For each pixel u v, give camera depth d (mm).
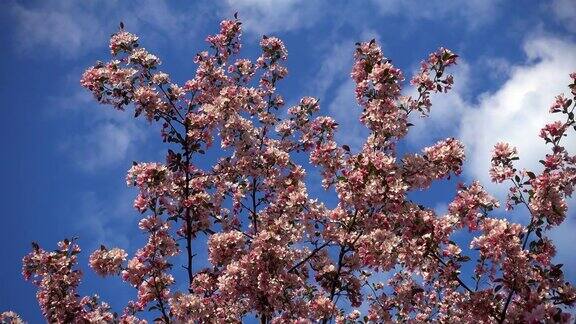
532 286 7633
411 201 8344
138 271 8758
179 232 9891
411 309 10352
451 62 8461
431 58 8562
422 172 8133
